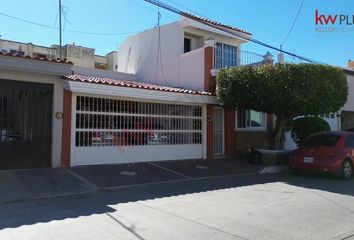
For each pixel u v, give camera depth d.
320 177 13.79
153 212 7.87
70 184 10.55
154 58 22.03
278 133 16.77
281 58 19.61
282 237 6.33
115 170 12.91
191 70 19.03
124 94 13.72
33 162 12.03
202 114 17.27
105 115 13.84
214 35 21.09
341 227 6.99
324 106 15.18
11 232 6.29
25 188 9.77
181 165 14.96
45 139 12.27
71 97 12.84
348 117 26.25
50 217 7.32
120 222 7.04
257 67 15.50
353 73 24.94
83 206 8.38
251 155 16.73
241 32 21.45
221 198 9.49
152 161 15.24
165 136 15.83
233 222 7.20
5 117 11.51
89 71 21.73
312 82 14.81
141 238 6.12
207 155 17.23
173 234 6.37
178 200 9.15
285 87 14.80
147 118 15.19
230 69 16.39
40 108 12.17
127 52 25.11
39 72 11.80
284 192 10.50
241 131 18.95
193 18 18.05
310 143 14.39
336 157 13.25
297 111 15.15
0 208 8.11
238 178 13.30
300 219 7.52
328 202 9.20
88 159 13.30
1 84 11.44
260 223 7.16
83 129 13.22
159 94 14.85
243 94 15.70
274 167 15.60
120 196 9.62
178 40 20.23
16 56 11.22
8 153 11.56
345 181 12.83
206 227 6.82
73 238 6.04
